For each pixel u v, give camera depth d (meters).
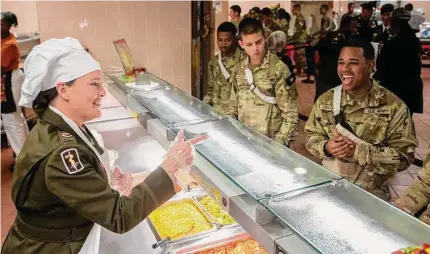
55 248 1.22
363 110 1.81
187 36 4.24
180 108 2.13
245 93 2.55
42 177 1.14
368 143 1.76
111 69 3.91
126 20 3.97
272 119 2.52
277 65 2.42
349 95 1.84
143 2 3.98
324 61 3.74
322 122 1.95
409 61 4.09
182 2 4.13
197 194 2.11
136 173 2.24
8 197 3.69
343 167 1.84
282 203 1.17
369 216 1.11
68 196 1.10
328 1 11.35
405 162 1.77
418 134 5.33
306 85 8.78
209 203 2.03
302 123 5.73
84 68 1.18
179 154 1.22
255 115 2.54
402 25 4.11
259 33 2.37
